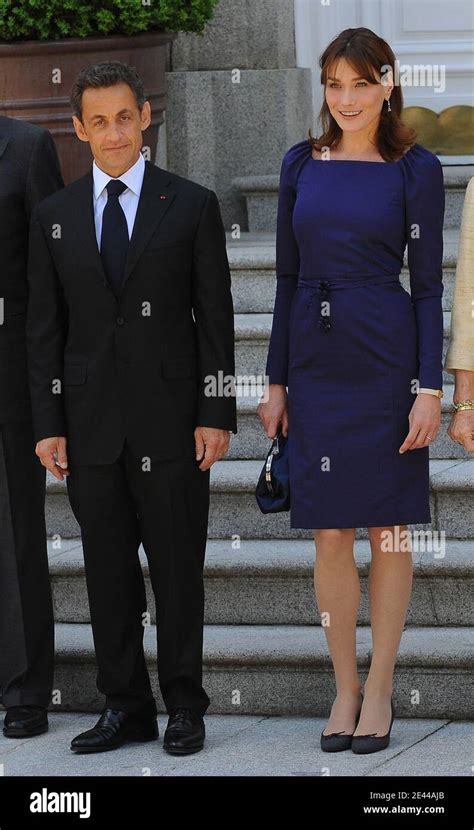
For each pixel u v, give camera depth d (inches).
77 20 455.8
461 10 549.3
